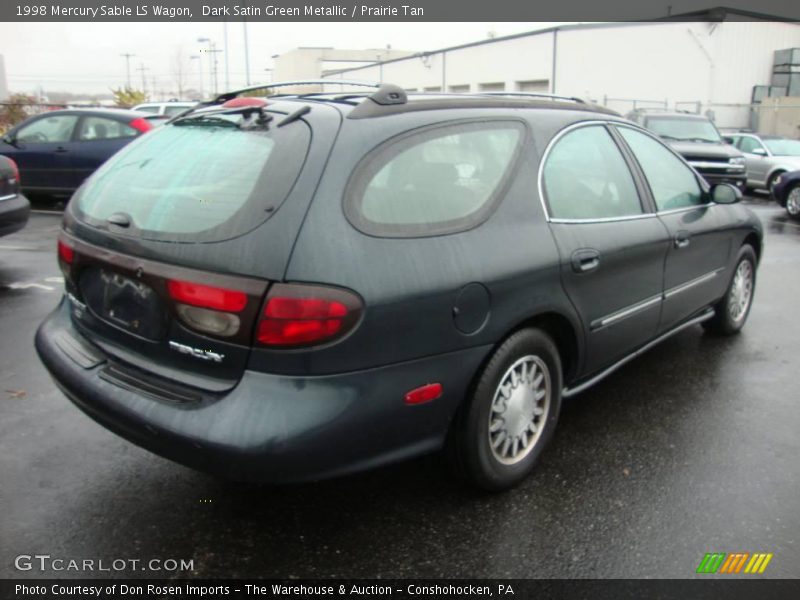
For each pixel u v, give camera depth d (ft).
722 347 16.33
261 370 7.77
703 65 92.12
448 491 10.14
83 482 10.22
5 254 25.34
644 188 12.82
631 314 12.07
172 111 57.77
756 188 55.21
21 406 12.64
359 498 9.96
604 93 98.53
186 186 8.77
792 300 20.67
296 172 8.07
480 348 9.10
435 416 8.84
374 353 8.04
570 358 11.07
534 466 10.65
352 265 7.88
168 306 8.18
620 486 10.33
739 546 8.99
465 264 8.82
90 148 35.58
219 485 10.23
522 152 10.32
